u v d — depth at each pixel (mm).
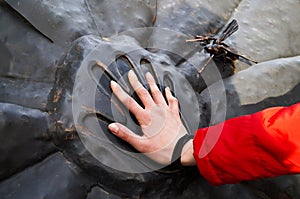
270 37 1005
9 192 715
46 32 797
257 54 972
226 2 1012
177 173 766
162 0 966
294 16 1049
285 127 604
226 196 814
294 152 605
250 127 640
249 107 895
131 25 877
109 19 865
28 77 771
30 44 785
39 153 735
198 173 798
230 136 659
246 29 996
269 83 936
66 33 805
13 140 725
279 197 857
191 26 947
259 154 641
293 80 957
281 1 1056
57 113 740
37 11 798
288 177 861
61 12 815
